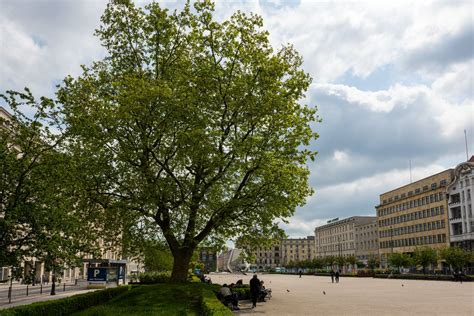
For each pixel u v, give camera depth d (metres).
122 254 27.56
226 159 23.75
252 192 24.27
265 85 24.25
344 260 129.50
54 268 15.31
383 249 130.62
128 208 23.89
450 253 74.75
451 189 99.06
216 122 24.44
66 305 19.23
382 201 133.25
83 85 24.00
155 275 43.00
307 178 25.39
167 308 19.53
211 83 24.00
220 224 25.39
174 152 23.52
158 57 26.34
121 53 26.98
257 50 24.86
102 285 45.19
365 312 22.34
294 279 81.75
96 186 23.98
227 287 23.66
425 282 61.84
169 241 25.77
